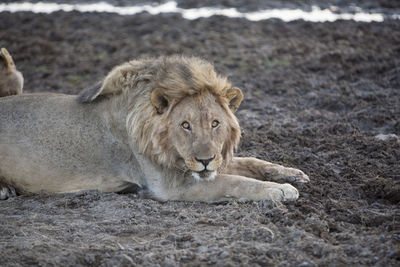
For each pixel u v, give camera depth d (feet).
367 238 27.61
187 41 80.64
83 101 35.55
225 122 32.55
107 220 31.04
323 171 38.09
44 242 27.48
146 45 79.56
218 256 26.09
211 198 33.50
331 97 57.47
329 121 51.19
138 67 34.94
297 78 65.46
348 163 39.52
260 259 25.73
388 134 45.91
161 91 31.89
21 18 96.53
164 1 113.09
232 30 86.84
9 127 35.29
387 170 38.06
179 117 31.81
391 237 27.50
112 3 112.47
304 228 29.04
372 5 103.71
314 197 33.88
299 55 74.28
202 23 91.15
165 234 29.27
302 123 50.96
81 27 91.04
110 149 34.91
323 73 67.10
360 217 30.58
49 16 98.17
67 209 32.96
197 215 31.58
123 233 29.50
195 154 31.09
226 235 28.58
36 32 87.97
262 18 95.61
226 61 72.23
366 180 36.37
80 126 35.06
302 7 103.91
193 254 26.45
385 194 34.50
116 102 34.65
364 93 58.13
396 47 73.10
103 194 34.76
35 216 31.65
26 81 67.15
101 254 26.55
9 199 35.12
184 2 110.83
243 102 58.13
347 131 47.80
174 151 32.73
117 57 75.51
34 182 35.29
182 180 33.68
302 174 36.24
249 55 74.38
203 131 31.37
